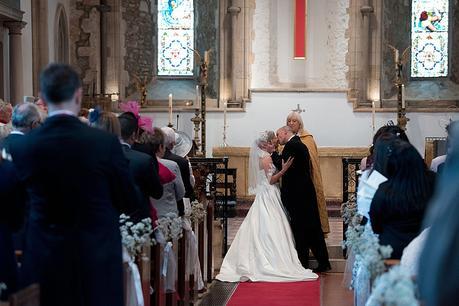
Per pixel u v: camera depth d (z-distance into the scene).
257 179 9.56
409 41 17.50
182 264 7.32
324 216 10.16
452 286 1.96
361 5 16.97
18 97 12.61
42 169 3.83
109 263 3.87
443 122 16.48
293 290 8.62
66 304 3.81
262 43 17.25
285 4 17.23
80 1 16.53
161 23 17.69
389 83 17.33
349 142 16.48
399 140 5.11
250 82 17.19
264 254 9.26
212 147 16.69
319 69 17.30
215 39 17.36
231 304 7.93
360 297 5.46
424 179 4.91
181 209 6.84
